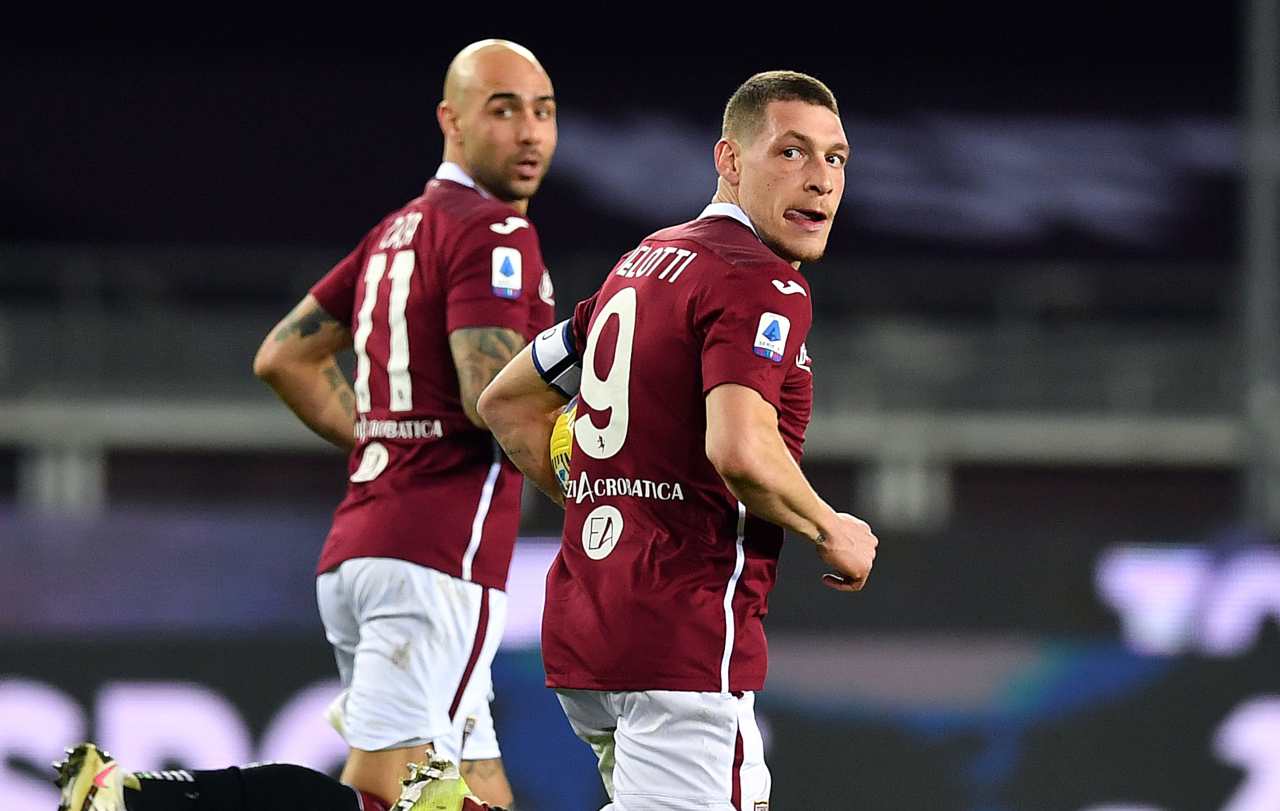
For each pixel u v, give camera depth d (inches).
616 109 2353.6
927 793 1112.8
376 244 705.0
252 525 1120.2
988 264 2314.2
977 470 1969.7
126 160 2257.6
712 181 2331.4
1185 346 1972.2
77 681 1085.1
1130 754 1123.9
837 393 1945.1
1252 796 1124.5
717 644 502.6
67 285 1996.8
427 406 668.7
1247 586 1145.4
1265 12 1839.3
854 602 1127.6
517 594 1079.6
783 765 1107.9
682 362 507.2
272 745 1093.1
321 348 727.1
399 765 652.1
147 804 486.9
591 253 2298.2
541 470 567.8
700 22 2383.1
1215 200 2341.3
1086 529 1154.7
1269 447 1711.4
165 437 1866.4
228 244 2267.5
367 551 665.6
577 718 540.4
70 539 1103.0
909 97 2361.0
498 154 692.7
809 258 530.9
